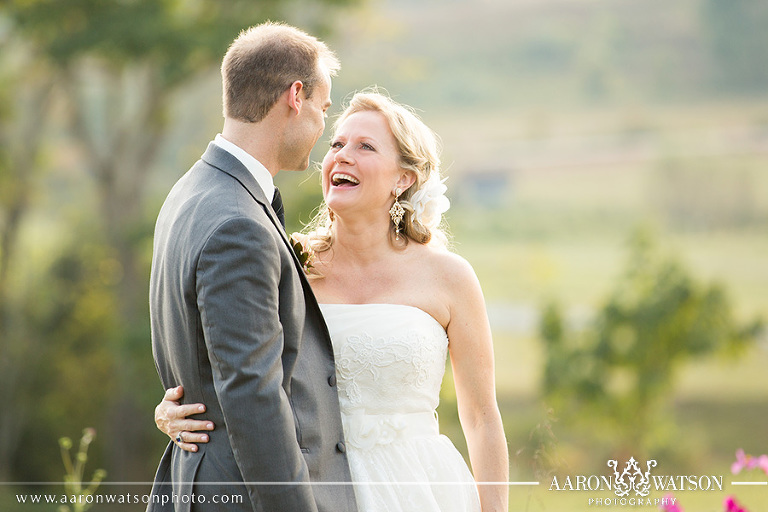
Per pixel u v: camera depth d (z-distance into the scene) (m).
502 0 95.38
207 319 3.33
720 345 18.78
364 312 4.18
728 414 27.91
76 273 25.84
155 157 26.56
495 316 46.25
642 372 18.70
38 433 23.81
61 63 22.11
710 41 85.31
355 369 4.09
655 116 79.94
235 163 3.64
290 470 3.31
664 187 66.00
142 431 23.08
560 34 91.88
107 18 21.00
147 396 20.88
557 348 19.17
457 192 71.19
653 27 89.56
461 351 4.30
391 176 4.32
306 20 22.88
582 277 52.84
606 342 18.70
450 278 4.30
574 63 90.06
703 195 64.44
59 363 24.69
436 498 4.07
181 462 3.61
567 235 67.06
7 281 25.39
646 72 86.50
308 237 4.48
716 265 53.47
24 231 26.81
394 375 4.10
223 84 3.81
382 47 28.00
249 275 3.35
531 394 31.83
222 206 3.46
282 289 3.57
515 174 75.12
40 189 27.44
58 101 25.62
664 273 18.91
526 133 81.44
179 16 21.92
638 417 18.80
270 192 3.75
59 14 21.02
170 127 26.09
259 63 3.68
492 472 4.21
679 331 18.70
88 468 23.45
